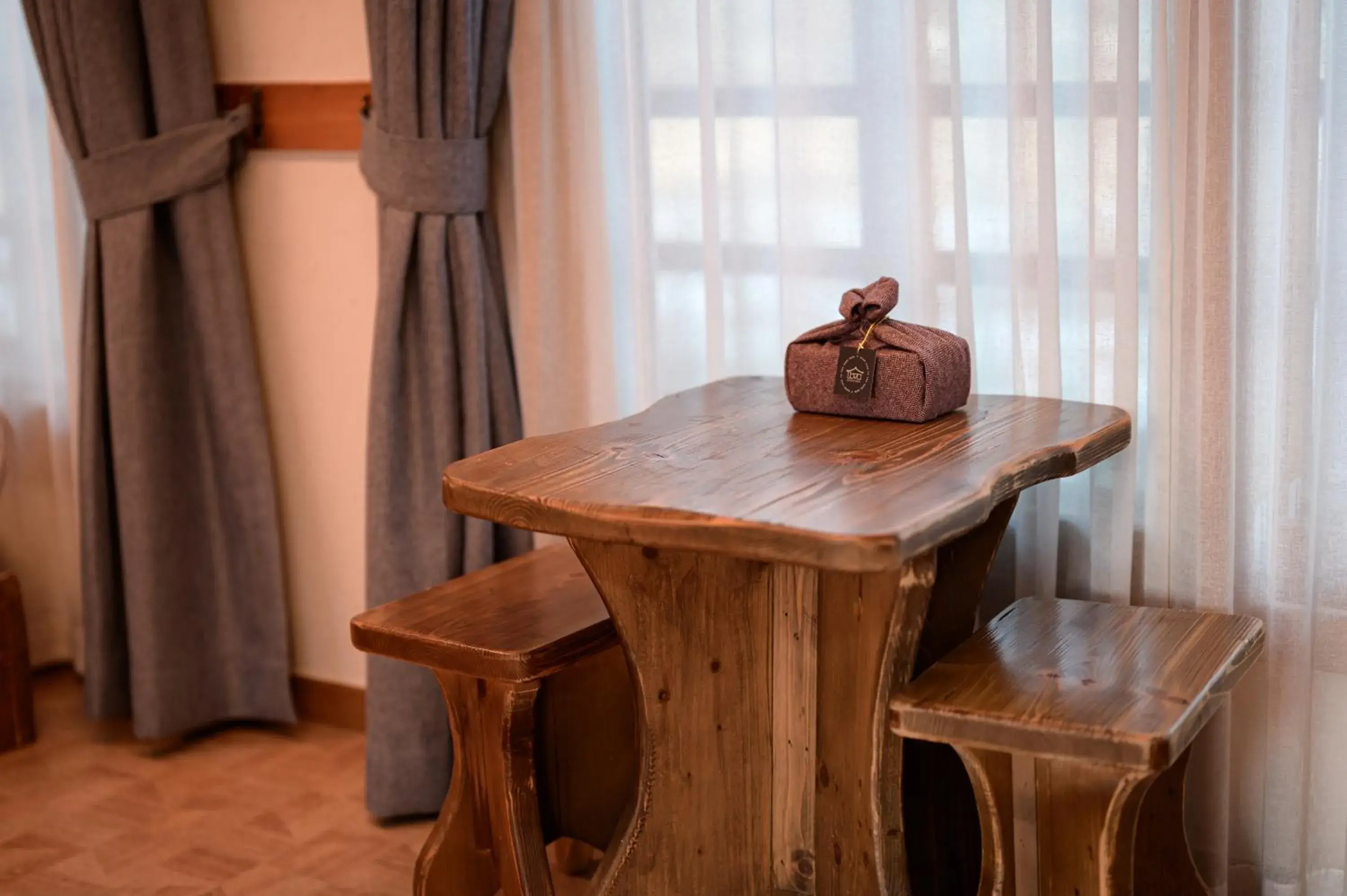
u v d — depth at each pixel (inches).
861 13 89.0
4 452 119.0
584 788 89.4
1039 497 86.7
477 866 84.4
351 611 118.8
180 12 109.9
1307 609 80.7
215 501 118.0
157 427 114.3
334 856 100.4
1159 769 61.3
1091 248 83.7
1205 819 84.2
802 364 82.1
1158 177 81.3
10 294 128.3
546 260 100.0
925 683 68.4
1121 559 84.8
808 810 80.8
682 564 75.7
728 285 96.6
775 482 65.6
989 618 91.3
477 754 81.8
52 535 134.4
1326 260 78.2
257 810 107.7
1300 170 76.9
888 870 73.6
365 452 114.5
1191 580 83.9
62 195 121.8
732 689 79.2
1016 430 76.1
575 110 97.4
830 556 56.7
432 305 100.9
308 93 109.2
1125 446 79.6
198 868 98.9
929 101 86.5
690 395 89.3
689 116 96.0
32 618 135.5
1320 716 83.0
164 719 116.9
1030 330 87.0
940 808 83.7
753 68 93.4
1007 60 84.8
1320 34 75.6
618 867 78.4
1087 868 67.5
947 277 88.8
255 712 120.6
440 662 79.2
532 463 71.1
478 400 101.9
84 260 114.4
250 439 116.0
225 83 113.1
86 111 109.7
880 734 71.2
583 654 80.1
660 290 99.0
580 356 101.6
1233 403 80.8
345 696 120.7
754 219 95.4
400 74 97.8
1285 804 82.9
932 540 58.8
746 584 78.0
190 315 114.7
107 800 109.7
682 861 80.0
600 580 73.9
